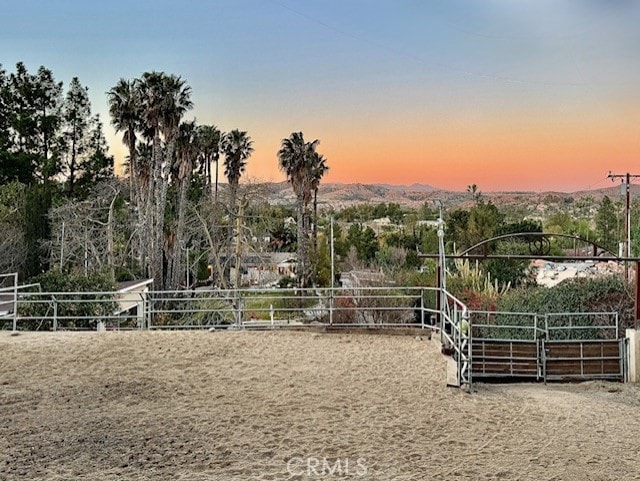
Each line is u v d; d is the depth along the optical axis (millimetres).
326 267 39625
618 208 43594
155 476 5809
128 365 10195
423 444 6883
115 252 34875
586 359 12117
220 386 9062
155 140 30766
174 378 9461
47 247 31906
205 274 40906
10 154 40250
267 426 7344
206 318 21312
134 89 32125
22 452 6410
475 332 15555
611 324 15023
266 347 11641
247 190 33062
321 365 10352
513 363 12188
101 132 47844
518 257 12945
